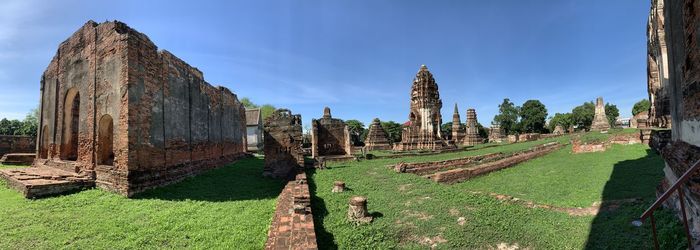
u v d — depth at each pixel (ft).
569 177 48.49
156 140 44.14
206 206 34.40
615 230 24.07
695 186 17.11
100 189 41.47
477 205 30.83
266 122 57.06
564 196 38.75
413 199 33.47
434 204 31.22
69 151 56.18
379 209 30.99
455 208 29.99
